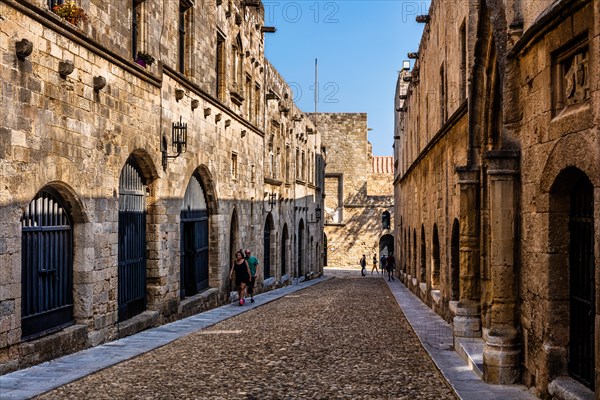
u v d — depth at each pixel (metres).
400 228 42.69
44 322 11.31
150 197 16.39
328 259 60.94
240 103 25.31
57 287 11.81
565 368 8.00
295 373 10.30
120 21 14.02
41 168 10.62
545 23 7.88
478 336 12.26
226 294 23.23
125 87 14.20
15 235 9.91
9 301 9.77
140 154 15.42
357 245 60.50
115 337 13.66
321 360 11.45
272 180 32.22
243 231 26.22
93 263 12.64
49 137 10.89
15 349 9.98
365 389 9.16
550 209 8.09
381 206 60.31
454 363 10.88
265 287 30.78
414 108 31.44
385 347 12.92
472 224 12.68
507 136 9.48
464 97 16.02
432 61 23.44
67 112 11.52
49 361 10.94
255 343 13.45
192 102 19.02
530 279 8.80
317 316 18.75
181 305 18.08
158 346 12.86
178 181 17.91
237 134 25.12
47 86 10.83
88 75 12.35
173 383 9.55
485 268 12.27
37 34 10.51
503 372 9.17
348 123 61.03
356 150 60.88
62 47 11.33
